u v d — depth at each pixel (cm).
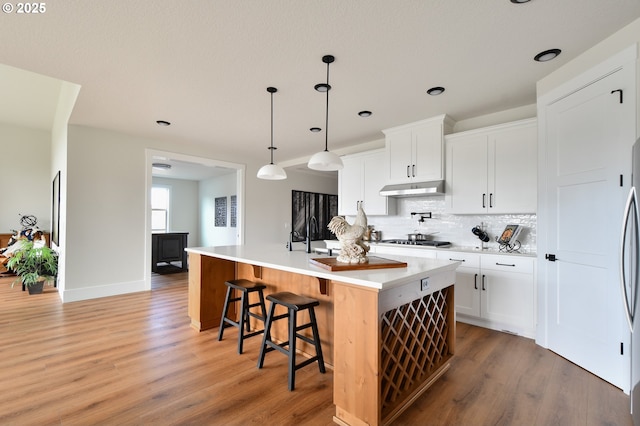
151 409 181
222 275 323
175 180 884
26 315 351
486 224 365
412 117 375
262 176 342
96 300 414
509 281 300
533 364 239
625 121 200
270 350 245
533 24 199
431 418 175
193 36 211
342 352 175
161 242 648
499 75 269
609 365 211
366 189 460
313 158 265
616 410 181
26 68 255
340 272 186
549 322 264
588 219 227
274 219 655
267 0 176
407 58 241
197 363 238
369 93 307
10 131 620
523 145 314
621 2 178
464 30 205
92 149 422
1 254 566
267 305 294
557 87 255
